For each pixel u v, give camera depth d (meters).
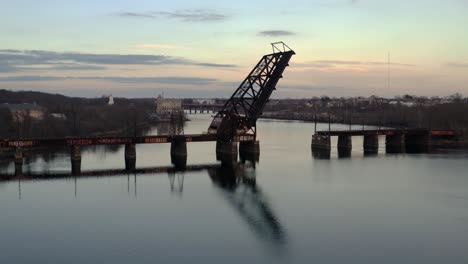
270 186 89.19
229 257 53.34
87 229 62.47
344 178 97.06
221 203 76.25
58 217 67.62
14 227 63.00
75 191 83.44
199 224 65.00
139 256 53.41
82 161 118.25
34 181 91.44
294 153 138.12
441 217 68.31
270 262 52.16
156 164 115.00
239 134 129.00
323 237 59.94
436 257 53.59
